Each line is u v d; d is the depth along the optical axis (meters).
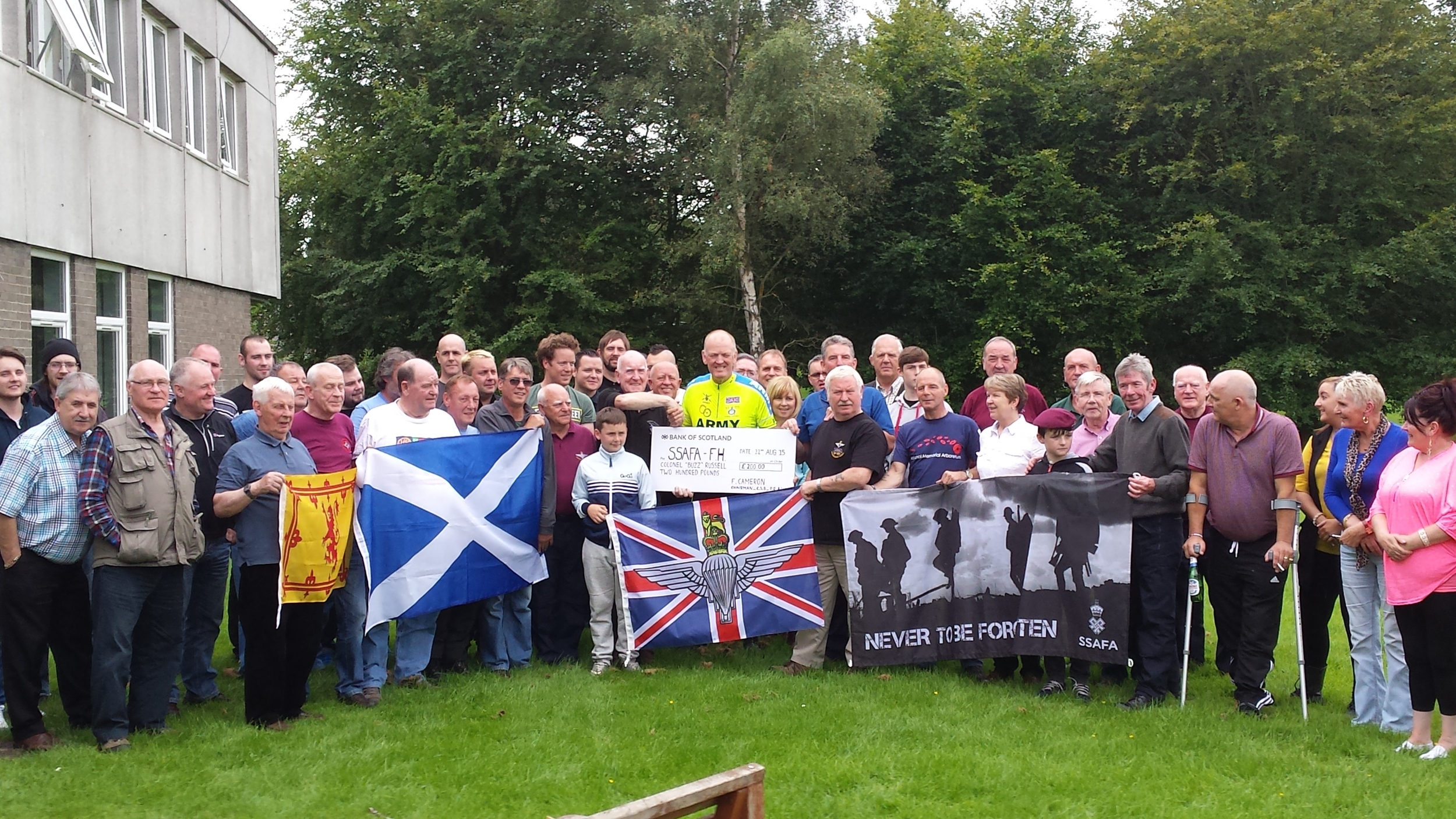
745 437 7.46
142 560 5.48
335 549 6.09
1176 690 6.85
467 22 26.86
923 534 7.06
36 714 5.55
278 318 29.55
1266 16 23.62
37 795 4.93
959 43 28.33
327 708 6.34
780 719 6.09
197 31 14.45
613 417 7.26
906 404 8.34
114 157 12.16
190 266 14.23
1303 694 6.20
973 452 7.28
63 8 11.01
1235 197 24.52
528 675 7.09
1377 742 5.76
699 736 5.83
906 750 5.61
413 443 6.70
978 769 5.34
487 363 8.15
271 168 17.36
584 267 26.59
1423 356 23.30
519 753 5.57
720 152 23.91
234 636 7.32
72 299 11.41
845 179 25.38
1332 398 6.35
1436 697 5.57
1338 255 23.41
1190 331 24.50
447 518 6.75
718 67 25.89
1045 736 5.86
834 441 7.29
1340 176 23.62
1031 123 26.89
